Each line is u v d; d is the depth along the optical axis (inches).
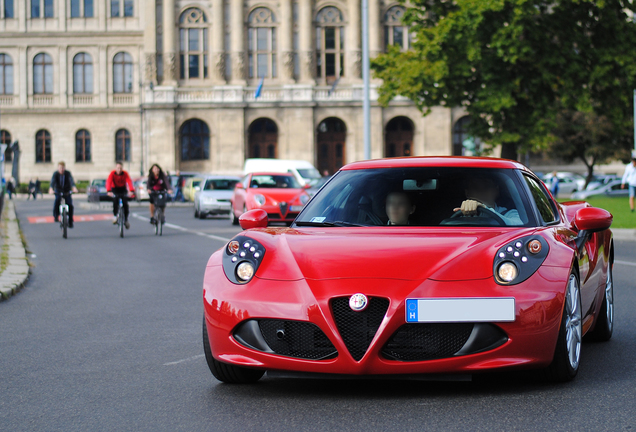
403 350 184.7
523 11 1143.0
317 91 2694.4
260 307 190.2
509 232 209.0
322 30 2731.3
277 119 2689.5
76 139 2950.3
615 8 1263.5
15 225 1099.9
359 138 2699.3
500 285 185.6
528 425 167.2
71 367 242.2
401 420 172.6
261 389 207.3
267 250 205.5
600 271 256.1
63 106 2940.5
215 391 206.4
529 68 1227.9
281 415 179.8
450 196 234.2
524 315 183.9
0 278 473.4
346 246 201.6
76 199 2573.8
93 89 2950.3
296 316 185.8
